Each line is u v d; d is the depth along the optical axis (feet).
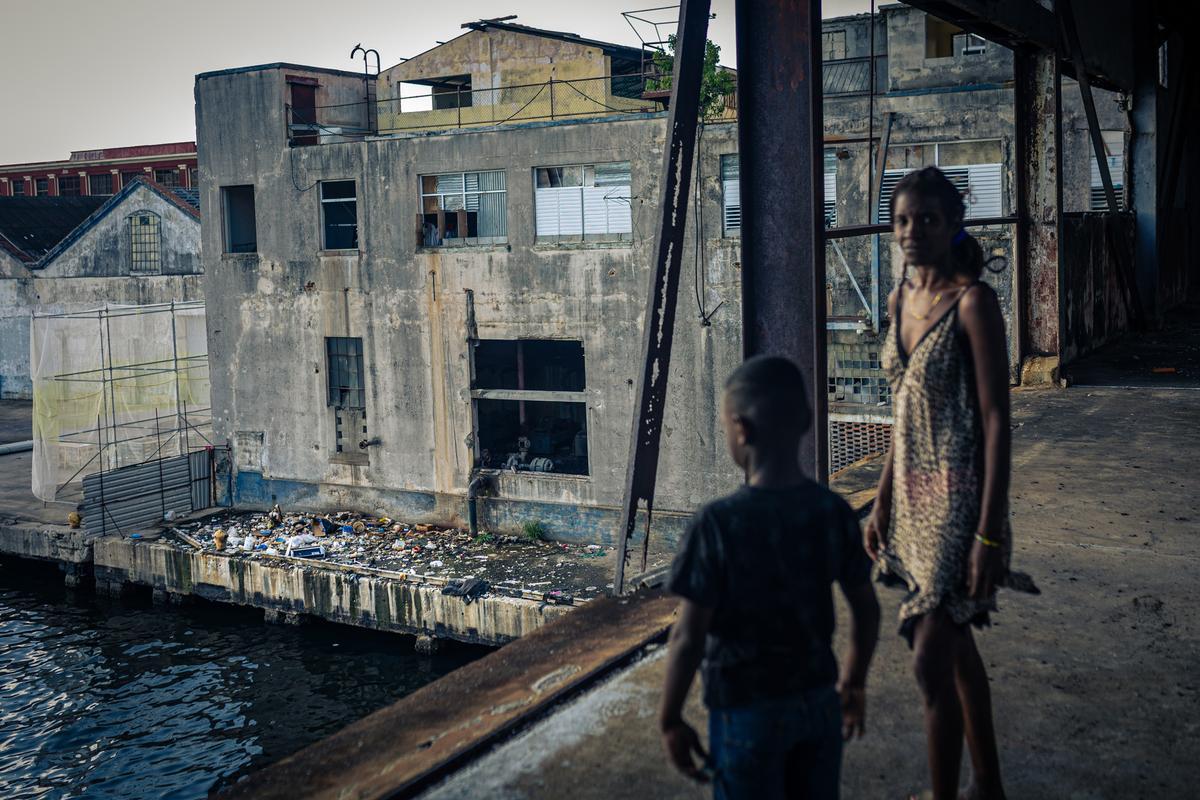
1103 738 10.39
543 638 13.03
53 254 127.95
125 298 123.44
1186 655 12.21
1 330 135.54
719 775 6.91
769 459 6.92
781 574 6.75
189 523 86.58
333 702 65.26
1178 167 53.93
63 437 92.22
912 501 8.95
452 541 78.43
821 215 14.88
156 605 80.33
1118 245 41.81
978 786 9.19
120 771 58.65
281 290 85.40
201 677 69.15
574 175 74.84
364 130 93.71
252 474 89.10
